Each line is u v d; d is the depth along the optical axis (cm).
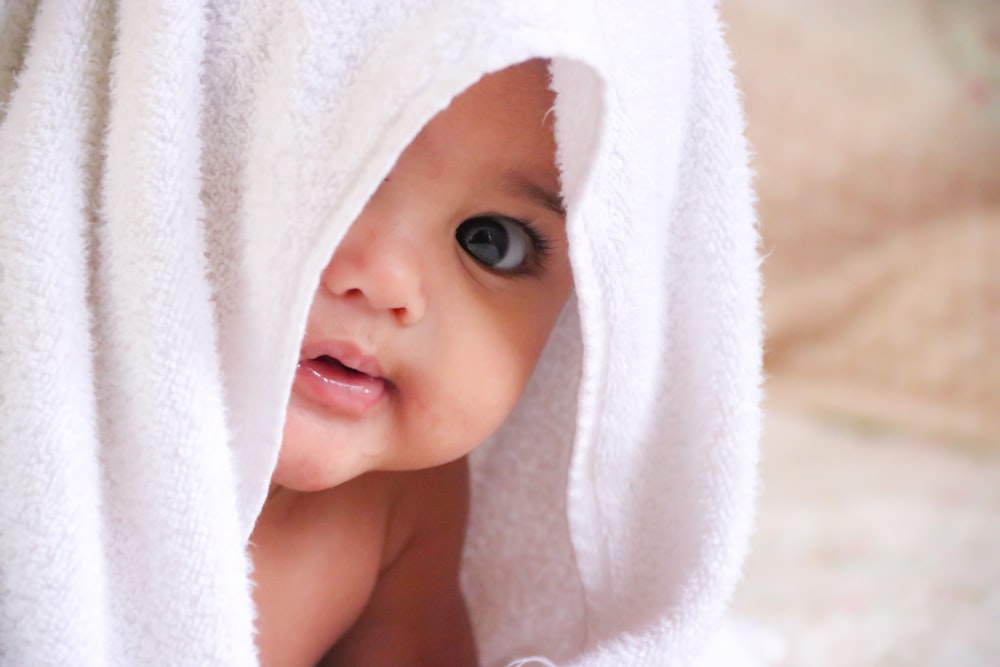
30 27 59
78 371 56
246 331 60
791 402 197
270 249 57
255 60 58
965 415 191
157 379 57
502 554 86
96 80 57
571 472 74
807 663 113
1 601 55
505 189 63
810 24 228
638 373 72
